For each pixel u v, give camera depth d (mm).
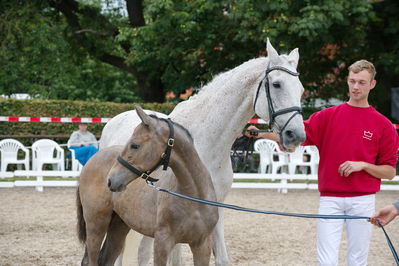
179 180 4090
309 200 12117
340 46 16922
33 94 23453
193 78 18625
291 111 4648
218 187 5148
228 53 17406
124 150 3961
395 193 13570
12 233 8320
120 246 5199
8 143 13570
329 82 18469
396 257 3506
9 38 17828
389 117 18250
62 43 18797
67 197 12219
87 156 12617
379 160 4203
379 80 18078
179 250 5305
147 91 20734
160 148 3934
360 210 4164
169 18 15695
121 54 22953
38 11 18484
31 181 12922
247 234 8477
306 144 4516
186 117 5285
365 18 15180
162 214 4098
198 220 4086
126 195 4566
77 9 20328
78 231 5238
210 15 16250
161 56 16953
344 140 4180
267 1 14688
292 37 15297
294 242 7918
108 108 16609
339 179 4191
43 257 6855
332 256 4172
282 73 4770
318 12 14359
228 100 5066
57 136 15828
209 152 5086
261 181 15258
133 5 18922
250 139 5305
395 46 17031
